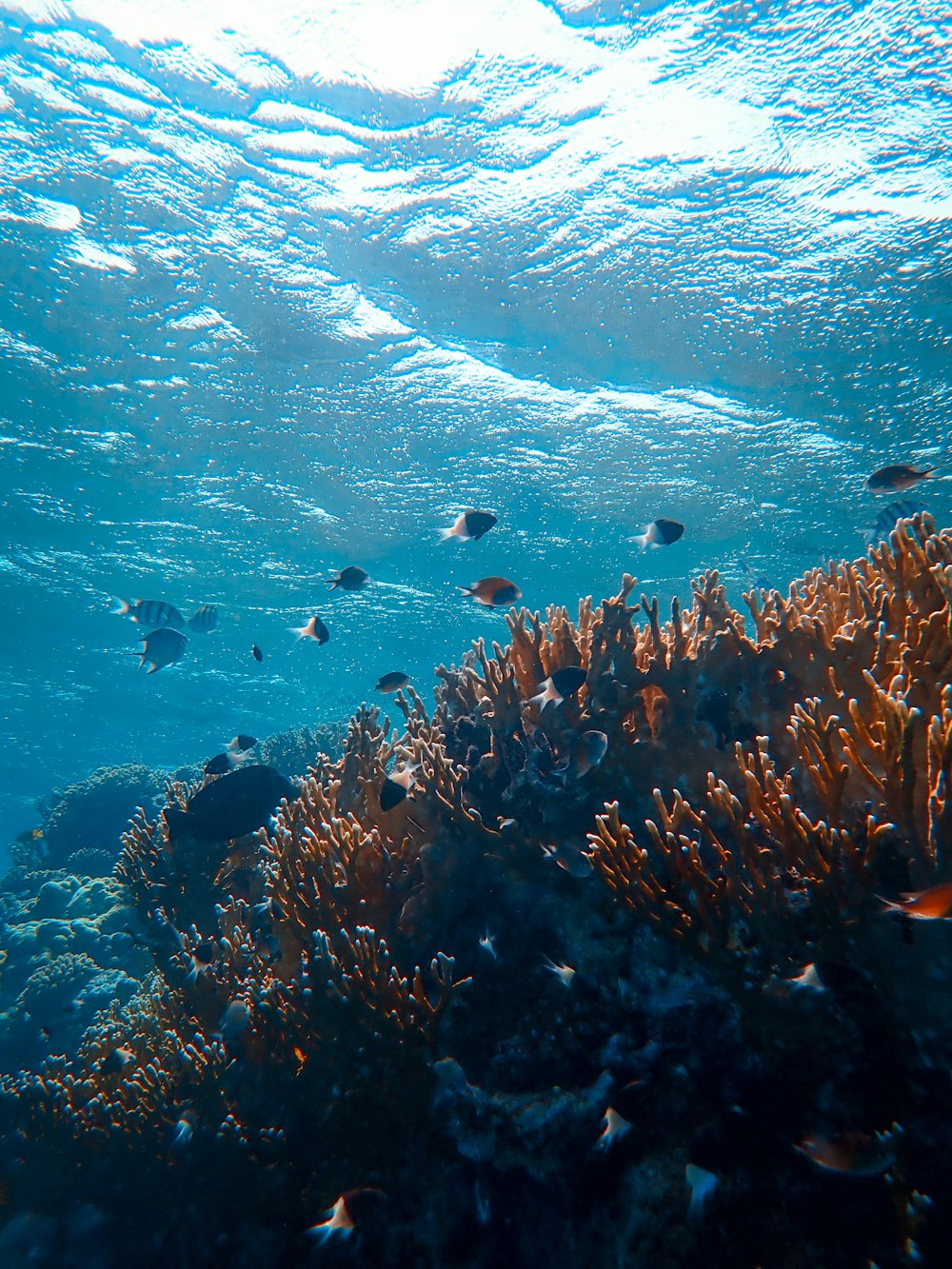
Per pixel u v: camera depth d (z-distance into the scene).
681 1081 0.67
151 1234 0.85
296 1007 0.82
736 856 0.70
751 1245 0.57
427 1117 0.75
